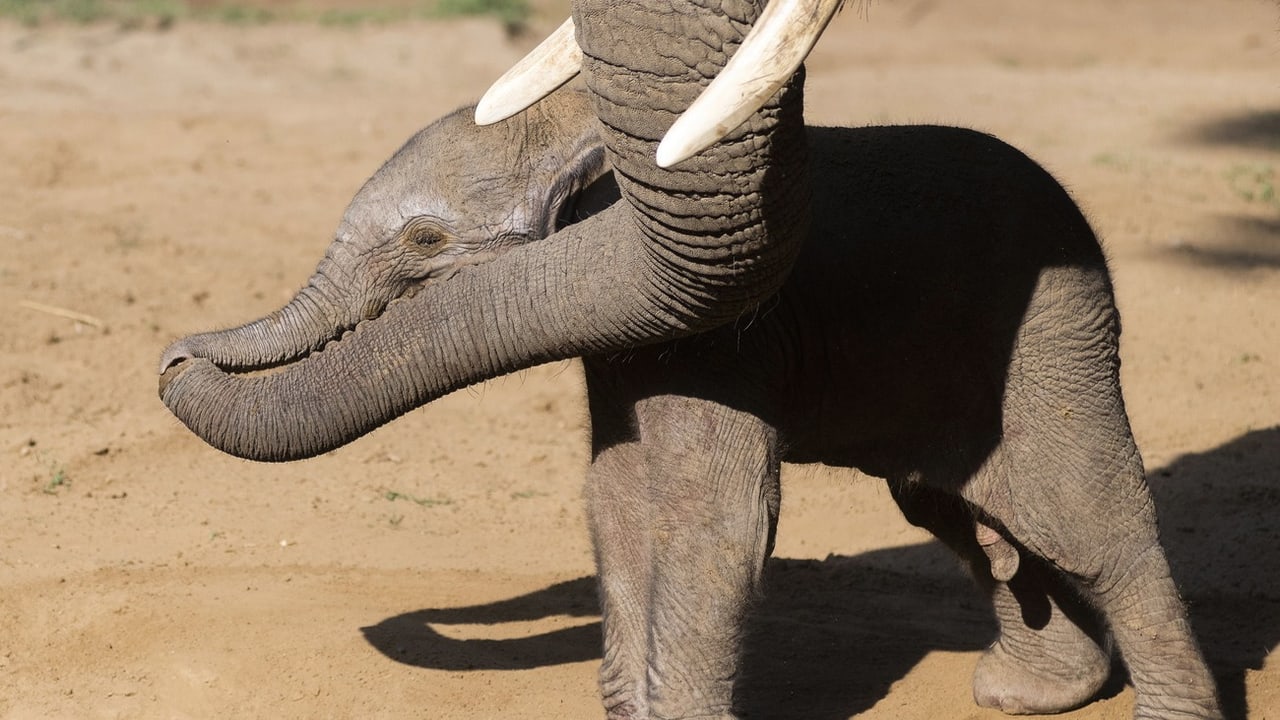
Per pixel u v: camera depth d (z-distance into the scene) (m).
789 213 7.28
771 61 6.54
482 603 12.23
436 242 9.13
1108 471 9.25
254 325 9.24
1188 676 9.30
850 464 9.68
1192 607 12.53
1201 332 19.73
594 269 7.94
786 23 6.53
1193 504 14.62
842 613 12.53
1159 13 46.50
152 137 30.30
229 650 10.94
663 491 8.62
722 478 8.59
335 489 15.12
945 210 9.05
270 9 44.53
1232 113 31.72
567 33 8.34
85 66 36.31
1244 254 22.72
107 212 25.25
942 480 9.47
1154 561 9.34
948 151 9.27
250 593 12.06
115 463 15.56
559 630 11.73
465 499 15.10
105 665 10.92
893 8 47.28
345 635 11.27
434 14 43.41
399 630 11.45
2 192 26.06
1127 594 9.34
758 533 8.68
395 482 15.45
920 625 12.27
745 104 6.55
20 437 16.09
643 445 8.79
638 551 9.44
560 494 15.38
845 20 46.03
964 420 9.30
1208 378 18.20
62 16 40.78
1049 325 9.09
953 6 47.16
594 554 9.66
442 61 39.16
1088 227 9.32
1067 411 9.16
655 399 8.63
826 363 9.10
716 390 8.57
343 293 9.20
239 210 25.69
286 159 29.20
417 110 33.69
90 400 17.41
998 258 9.03
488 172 9.06
